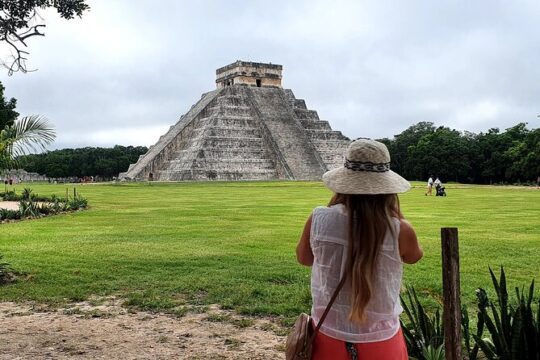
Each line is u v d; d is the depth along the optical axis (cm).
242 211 2842
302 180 7944
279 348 745
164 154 8669
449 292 434
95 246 1603
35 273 1223
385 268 359
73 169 13112
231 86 9212
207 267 1284
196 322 872
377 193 362
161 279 1161
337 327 363
